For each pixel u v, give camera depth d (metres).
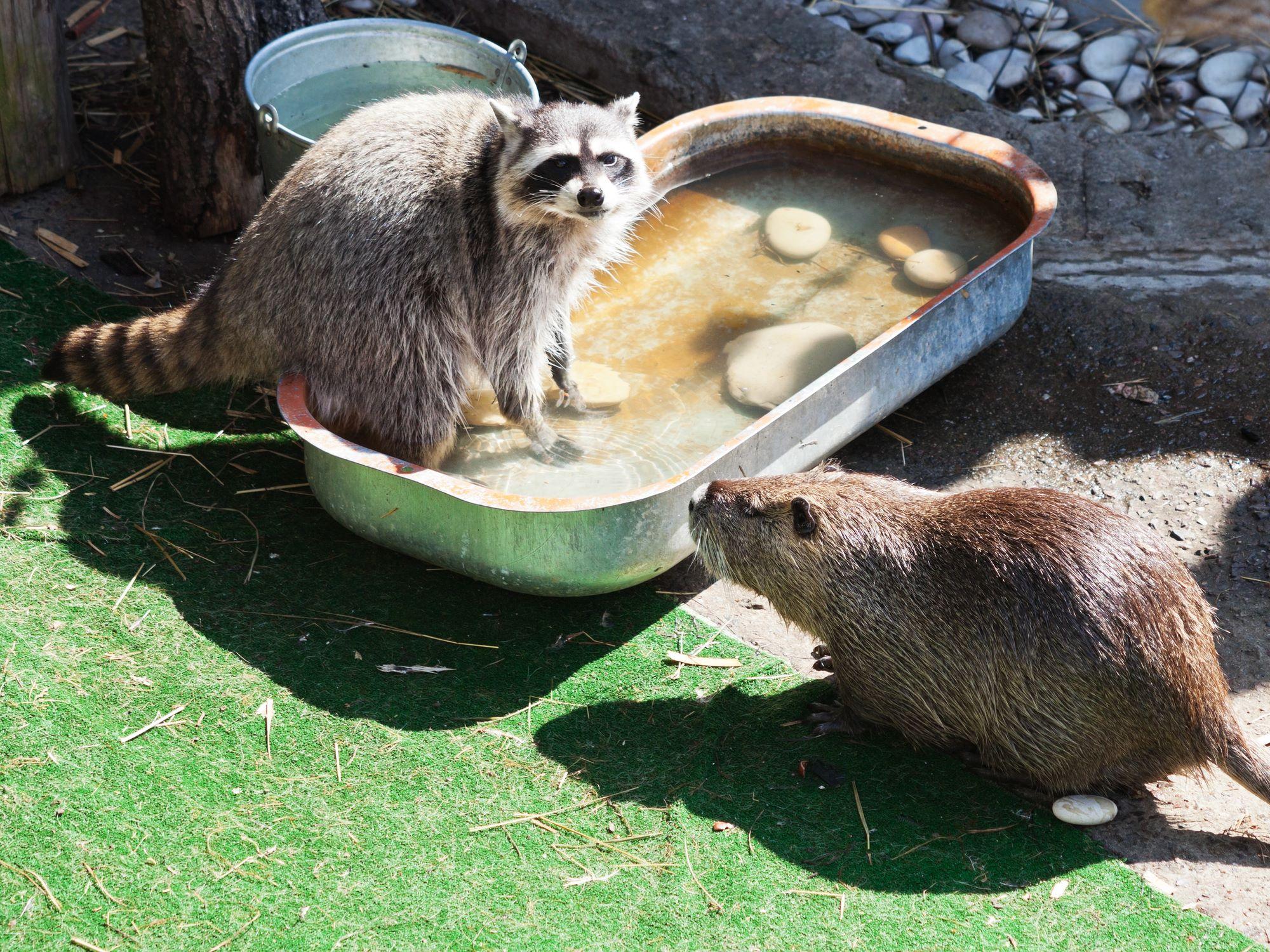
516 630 3.64
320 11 4.16
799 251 4.00
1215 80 4.34
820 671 3.62
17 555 3.63
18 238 4.02
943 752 3.54
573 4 4.42
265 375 3.78
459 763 3.50
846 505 3.53
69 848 3.40
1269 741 3.54
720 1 4.42
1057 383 3.95
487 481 3.76
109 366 3.79
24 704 3.49
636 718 3.55
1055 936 3.38
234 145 4.04
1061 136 4.19
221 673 3.55
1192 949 3.37
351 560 3.70
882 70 4.29
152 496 3.73
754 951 3.36
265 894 3.38
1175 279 4.02
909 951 3.37
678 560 3.63
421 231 3.70
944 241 3.99
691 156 4.07
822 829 3.46
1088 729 3.44
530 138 3.70
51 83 4.05
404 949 3.35
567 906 3.39
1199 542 3.75
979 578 3.46
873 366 3.72
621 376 3.88
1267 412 3.87
